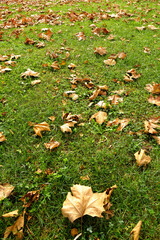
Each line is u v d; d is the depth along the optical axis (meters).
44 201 1.53
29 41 4.40
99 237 1.32
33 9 7.66
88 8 7.00
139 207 1.46
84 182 1.64
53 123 2.27
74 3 8.10
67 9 7.11
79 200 1.34
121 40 4.33
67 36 4.66
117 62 3.46
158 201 1.49
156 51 3.74
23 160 1.86
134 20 5.54
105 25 5.14
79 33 4.58
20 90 2.87
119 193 1.54
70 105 2.52
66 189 1.62
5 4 9.23
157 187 1.58
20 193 1.62
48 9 7.14
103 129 2.16
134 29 4.89
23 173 1.78
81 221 1.31
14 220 1.44
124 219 1.41
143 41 4.18
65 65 3.45
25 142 2.04
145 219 1.40
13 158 1.87
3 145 2.03
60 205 1.49
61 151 1.93
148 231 1.34
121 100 2.53
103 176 1.70
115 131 2.13
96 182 1.66
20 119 2.32
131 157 1.86
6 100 2.66
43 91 2.82
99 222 1.38
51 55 3.64
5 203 1.52
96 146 1.98
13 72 3.29
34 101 2.63
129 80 2.89
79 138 2.08
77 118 2.26
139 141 1.99
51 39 4.47
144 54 3.67
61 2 8.35
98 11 6.55
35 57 3.77
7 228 1.35
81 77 3.09
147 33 4.61
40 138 2.10
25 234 1.36
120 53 3.59
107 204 1.44
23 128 2.19
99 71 3.22
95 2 8.06
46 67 3.41
